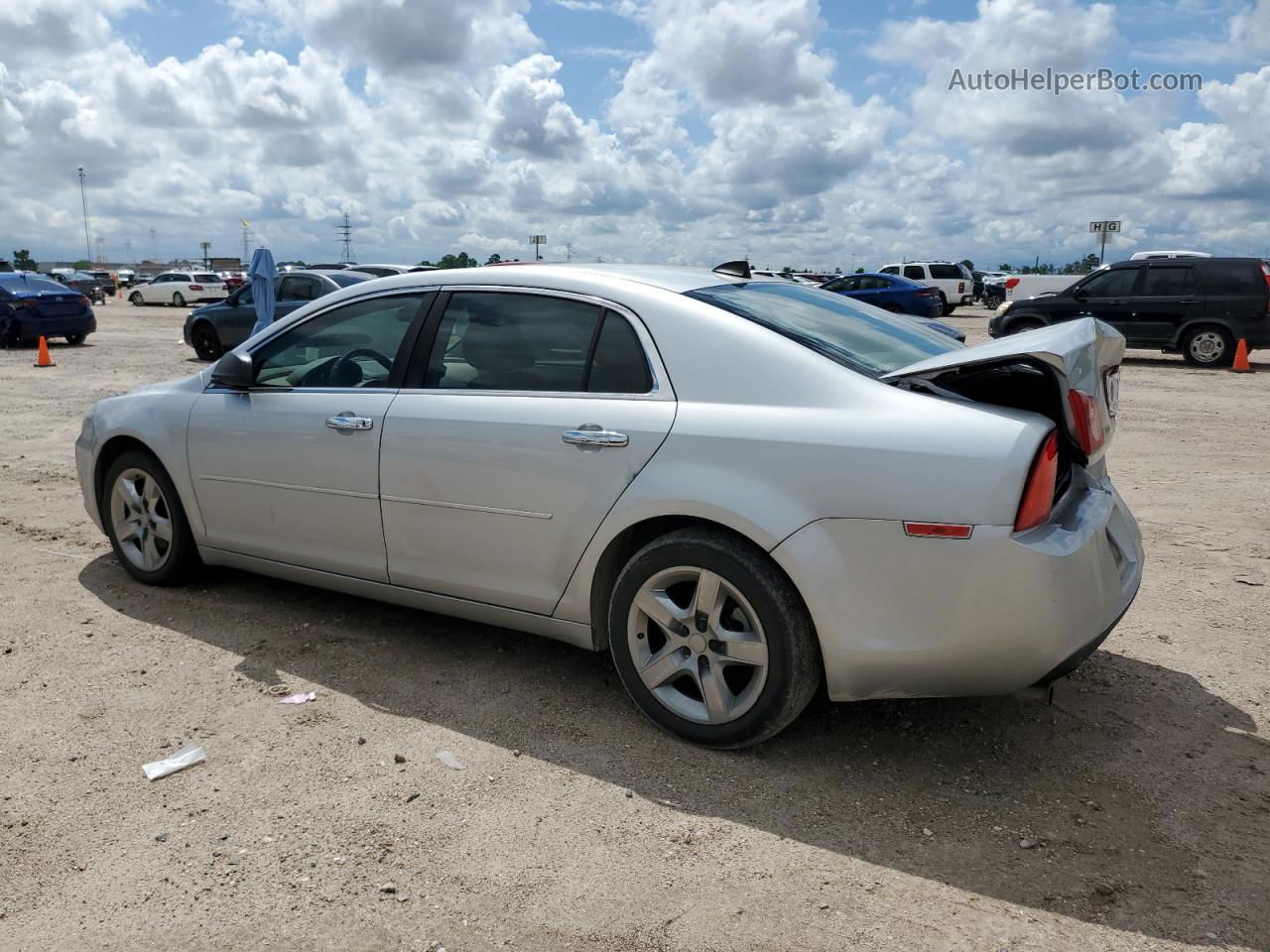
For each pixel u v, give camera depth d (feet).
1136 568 10.91
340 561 13.29
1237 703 11.89
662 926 7.82
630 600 10.86
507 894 8.20
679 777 10.11
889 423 9.50
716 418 10.24
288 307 53.98
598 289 11.47
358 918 7.89
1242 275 52.21
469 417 11.78
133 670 12.60
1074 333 10.00
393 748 10.68
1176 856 8.80
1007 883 8.40
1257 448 28.76
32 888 8.26
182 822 9.20
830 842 9.00
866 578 9.43
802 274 148.66
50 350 64.23
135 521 15.87
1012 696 11.97
